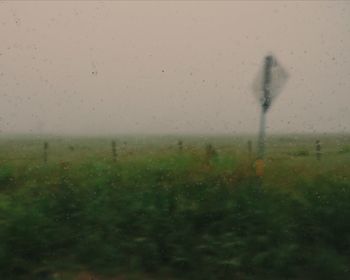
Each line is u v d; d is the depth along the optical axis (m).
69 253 7.44
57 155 20.92
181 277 6.96
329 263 6.98
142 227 7.72
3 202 8.38
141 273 7.07
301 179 9.90
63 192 9.38
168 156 13.28
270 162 12.12
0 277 6.80
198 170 10.48
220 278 6.88
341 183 9.22
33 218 7.66
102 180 10.22
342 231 7.84
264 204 8.27
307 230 7.82
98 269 7.11
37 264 7.12
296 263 7.17
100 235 7.60
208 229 7.83
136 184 9.71
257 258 6.99
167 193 8.78
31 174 13.09
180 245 7.33
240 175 9.99
